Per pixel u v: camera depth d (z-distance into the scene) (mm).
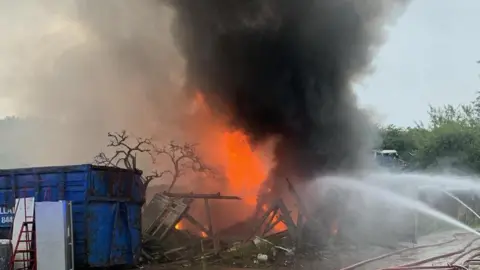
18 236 10109
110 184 11000
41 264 9805
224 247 12266
